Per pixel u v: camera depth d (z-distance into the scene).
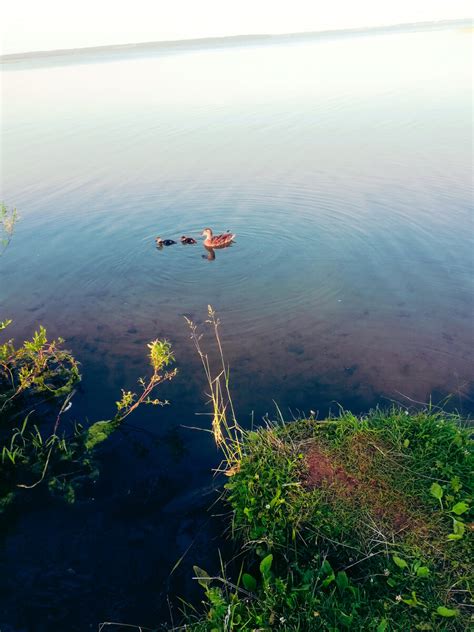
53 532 6.68
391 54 70.75
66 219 17.69
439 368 9.48
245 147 25.75
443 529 5.77
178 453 7.89
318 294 12.41
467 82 41.47
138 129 30.56
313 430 7.51
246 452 7.55
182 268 14.18
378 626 4.73
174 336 10.96
